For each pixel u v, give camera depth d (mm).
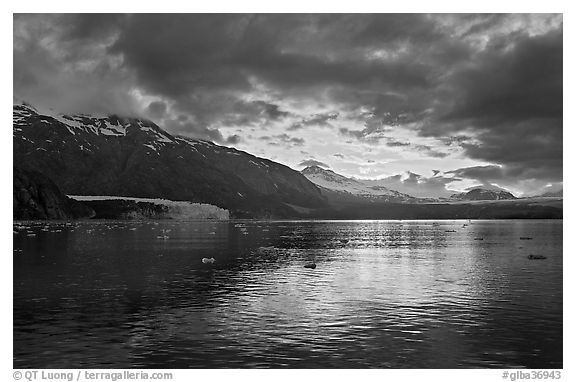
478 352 22047
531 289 36469
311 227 193375
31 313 28422
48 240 87125
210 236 108500
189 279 41062
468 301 31922
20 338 23703
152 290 35656
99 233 112312
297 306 30359
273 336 23969
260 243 87375
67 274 43625
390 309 29562
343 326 25688
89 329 25125
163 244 81125
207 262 54250
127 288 36469
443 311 29094
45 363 20641
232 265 51531
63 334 24281
